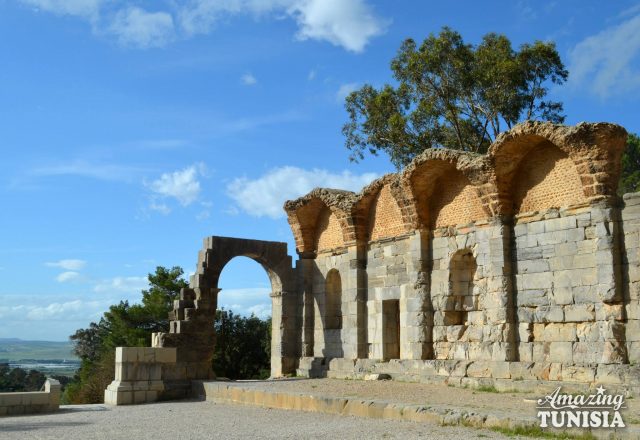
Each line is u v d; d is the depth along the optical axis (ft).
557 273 78.59
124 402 94.07
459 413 55.67
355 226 109.19
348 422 61.57
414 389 81.25
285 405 76.07
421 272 95.96
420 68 137.39
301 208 120.37
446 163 92.32
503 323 82.69
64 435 60.54
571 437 47.47
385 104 145.69
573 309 76.23
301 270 121.70
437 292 94.63
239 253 114.62
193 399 97.14
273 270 120.06
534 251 81.56
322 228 121.29
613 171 73.82
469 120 147.33
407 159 149.07
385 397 71.61
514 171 84.64
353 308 108.06
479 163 85.51
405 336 98.89
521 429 50.37
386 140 148.97
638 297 70.33
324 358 113.50
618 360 70.64
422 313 94.94
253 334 189.57
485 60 135.13
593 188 73.92
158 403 93.71
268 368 185.88
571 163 78.64
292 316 120.88
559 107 138.92
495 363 82.74
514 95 133.49
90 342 250.37
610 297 71.31
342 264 114.21
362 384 89.56
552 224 79.77
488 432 51.39
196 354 104.78
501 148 82.43
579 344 75.31
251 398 83.41
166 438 57.16
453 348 90.53
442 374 89.45
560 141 75.66
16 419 76.64
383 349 102.53
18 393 83.56
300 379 104.88
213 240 111.24
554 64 134.21
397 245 102.63
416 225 97.09
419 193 96.73
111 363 170.30
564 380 75.05
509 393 76.33
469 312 90.43
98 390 166.40
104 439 57.16
